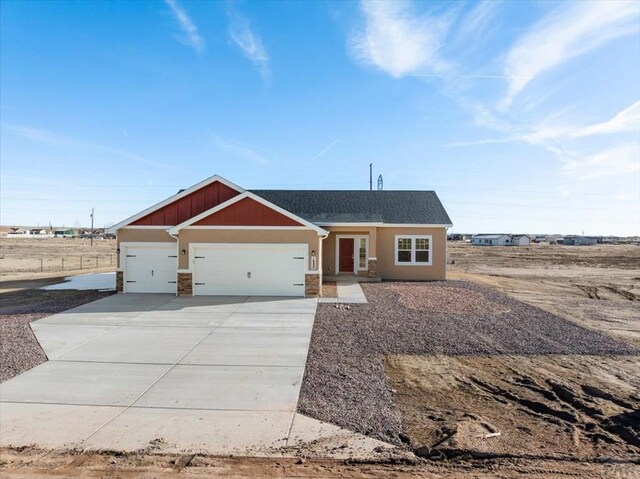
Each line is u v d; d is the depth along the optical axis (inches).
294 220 647.8
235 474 181.8
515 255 2119.8
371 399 268.2
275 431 223.6
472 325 463.5
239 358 347.6
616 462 195.8
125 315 508.1
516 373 321.1
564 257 1968.5
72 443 208.8
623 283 973.2
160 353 359.6
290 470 185.6
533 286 872.3
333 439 215.6
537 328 455.2
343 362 339.0
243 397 269.0
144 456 196.7
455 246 3294.8
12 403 257.1
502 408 258.7
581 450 207.3
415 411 251.9
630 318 540.4
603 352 375.9
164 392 276.5
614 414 251.0
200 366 327.9
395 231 864.9
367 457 197.9
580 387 293.7
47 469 184.2
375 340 401.4
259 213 649.6
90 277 927.0
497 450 205.5
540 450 206.5
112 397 267.7
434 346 385.4
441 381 302.8
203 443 209.9
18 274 1023.0
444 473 184.7
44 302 597.3
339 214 882.8
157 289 684.7
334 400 265.6
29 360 337.7
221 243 649.6
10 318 489.1
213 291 652.1
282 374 311.3
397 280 852.0
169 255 684.1
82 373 310.5
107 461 191.9
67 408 250.8
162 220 688.4
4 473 180.4
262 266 650.2
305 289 644.7
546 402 268.2
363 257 885.8
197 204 692.1
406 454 201.2
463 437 217.3
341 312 525.0
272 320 482.3
